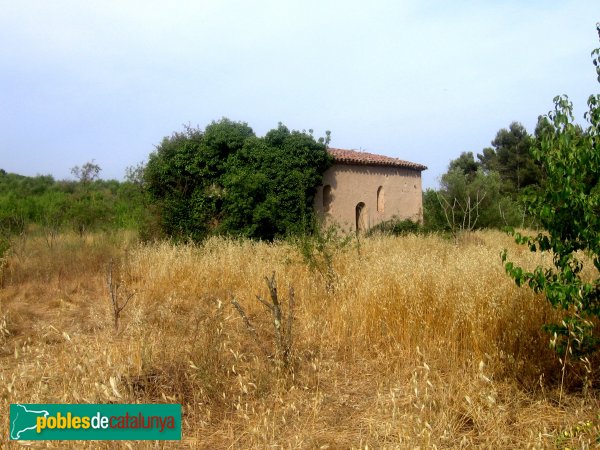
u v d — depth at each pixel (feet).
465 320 16.42
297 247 29.55
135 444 10.82
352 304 20.24
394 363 16.33
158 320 21.75
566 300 11.36
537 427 11.76
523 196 12.35
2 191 97.45
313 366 14.76
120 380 13.29
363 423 12.64
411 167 84.17
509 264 12.25
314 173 60.34
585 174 10.98
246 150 57.31
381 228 70.69
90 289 30.71
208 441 11.94
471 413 12.14
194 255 34.04
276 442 11.51
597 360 13.99
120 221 66.18
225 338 17.75
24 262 34.53
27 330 21.94
